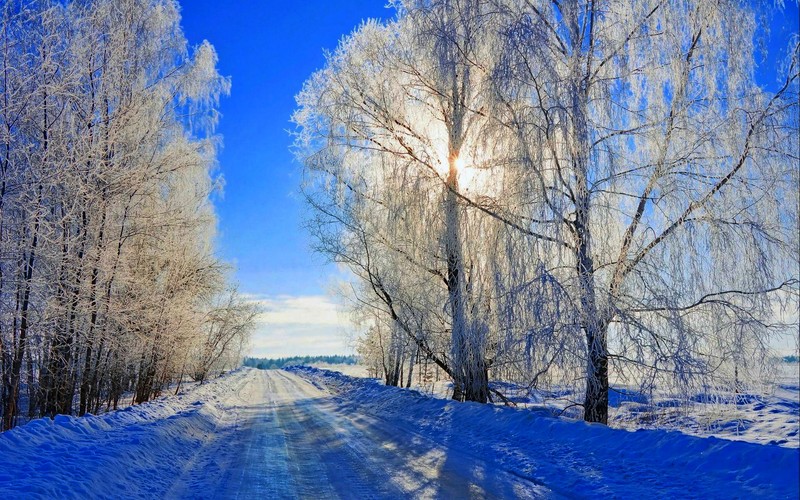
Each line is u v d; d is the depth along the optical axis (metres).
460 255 13.00
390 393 19.78
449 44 12.81
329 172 15.36
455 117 13.58
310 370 72.56
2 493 5.41
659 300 10.48
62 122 13.12
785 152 10.37
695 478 6.14
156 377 23.34
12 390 12.61
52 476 6.21
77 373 15.37
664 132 11.00
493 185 12.33
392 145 14.83
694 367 10.09
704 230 10.71
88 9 14.41
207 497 6.72
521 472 7.41
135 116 15.16
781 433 11.28
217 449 10.62
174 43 17.36
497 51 11.78
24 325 12.60
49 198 13.19
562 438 9.03
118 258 15.14
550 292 10.12
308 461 9.13
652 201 10.91
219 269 23.17
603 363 10.72
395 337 17.94
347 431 12.90
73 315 13.89
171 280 20.48
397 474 7.78
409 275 15.56
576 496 6.10
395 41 14.52
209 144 19.27
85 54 13.95
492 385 15.82
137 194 15.47
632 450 7.64
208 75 18.09
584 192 10.71
